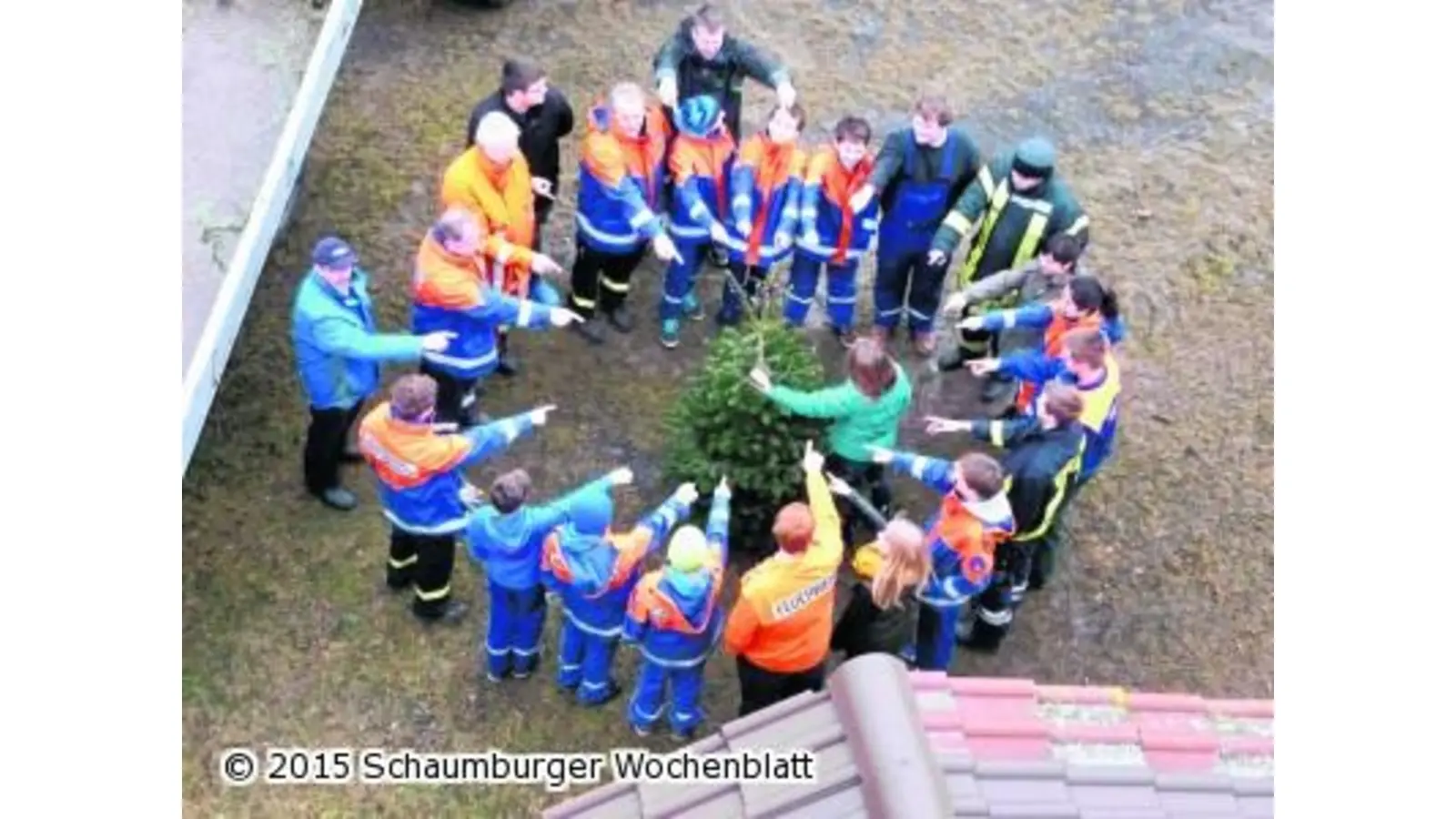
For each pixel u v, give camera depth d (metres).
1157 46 13.20
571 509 8.41
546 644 9.63
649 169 10.10
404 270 11.23
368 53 12.52
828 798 5.68
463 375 9.70
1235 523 10.48
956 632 9.47
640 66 12.62
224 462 10.23
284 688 9.34
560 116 10.17
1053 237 9.59
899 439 10.66
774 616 8.18
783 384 9.54
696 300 11.17
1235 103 12.89
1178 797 6.07
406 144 11.95
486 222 9.58
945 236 9.97
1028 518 8.84
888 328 10.93
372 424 8.76
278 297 11.05
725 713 9.41
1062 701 6.38
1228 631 10.02
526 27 12.83
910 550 8.17
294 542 9.91
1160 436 10.88
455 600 9.74
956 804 5.80
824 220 10.29
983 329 9.87
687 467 9.69
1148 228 12.01
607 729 9.28
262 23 10.85
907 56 12.92
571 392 10.70
